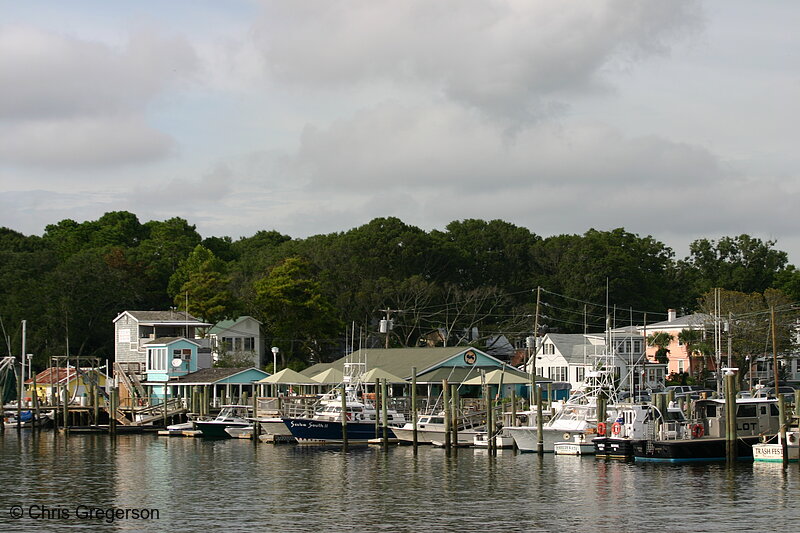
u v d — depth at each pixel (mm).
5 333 130375
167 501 51219
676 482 55000
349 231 151125
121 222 176625
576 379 126312
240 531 43656
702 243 184625
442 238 156250
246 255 172250
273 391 109188
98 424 95812
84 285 138375
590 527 43844
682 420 65812
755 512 46406
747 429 64625
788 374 138750
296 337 130375
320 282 137625
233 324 127750
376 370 87750
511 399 80438
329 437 79188
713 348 124375
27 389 119438
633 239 170000
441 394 93688
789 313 129375
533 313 145125
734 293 129500
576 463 64125
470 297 146500
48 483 57750
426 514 47062
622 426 65500
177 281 149250
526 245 163000
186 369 114000
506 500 50469
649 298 160625
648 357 135000
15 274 140375
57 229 177250
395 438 79500
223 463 66875
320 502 50562
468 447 75250
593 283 153625
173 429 89688
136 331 122812
